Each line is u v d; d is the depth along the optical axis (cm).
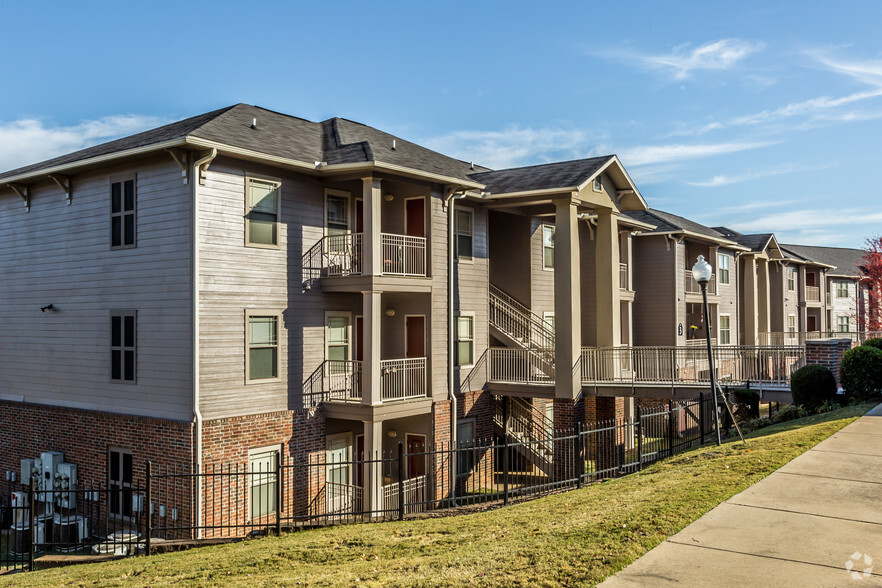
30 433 1848
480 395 2144
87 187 1733
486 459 2144
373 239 1691
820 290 5328
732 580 687
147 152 1505
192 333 1477
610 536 833
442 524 1164
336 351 1809
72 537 1593
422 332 1952
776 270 4522
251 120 1795
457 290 2072
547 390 2070
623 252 2933
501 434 2208
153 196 1573
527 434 2233
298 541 1162
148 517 1221
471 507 1515
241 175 1581
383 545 1045
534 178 2148
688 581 689
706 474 1116
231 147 1500
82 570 1101
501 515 1178
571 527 902
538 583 704
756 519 871
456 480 1992
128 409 1611
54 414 1778
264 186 1633
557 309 2059
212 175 1523
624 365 2344
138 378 1591
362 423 1881
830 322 5612
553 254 2295
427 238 1883
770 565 722
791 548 768
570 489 1568
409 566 850
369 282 1683
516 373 2161
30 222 1894
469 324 2130
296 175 1703
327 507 1700
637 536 823
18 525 1542
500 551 839
